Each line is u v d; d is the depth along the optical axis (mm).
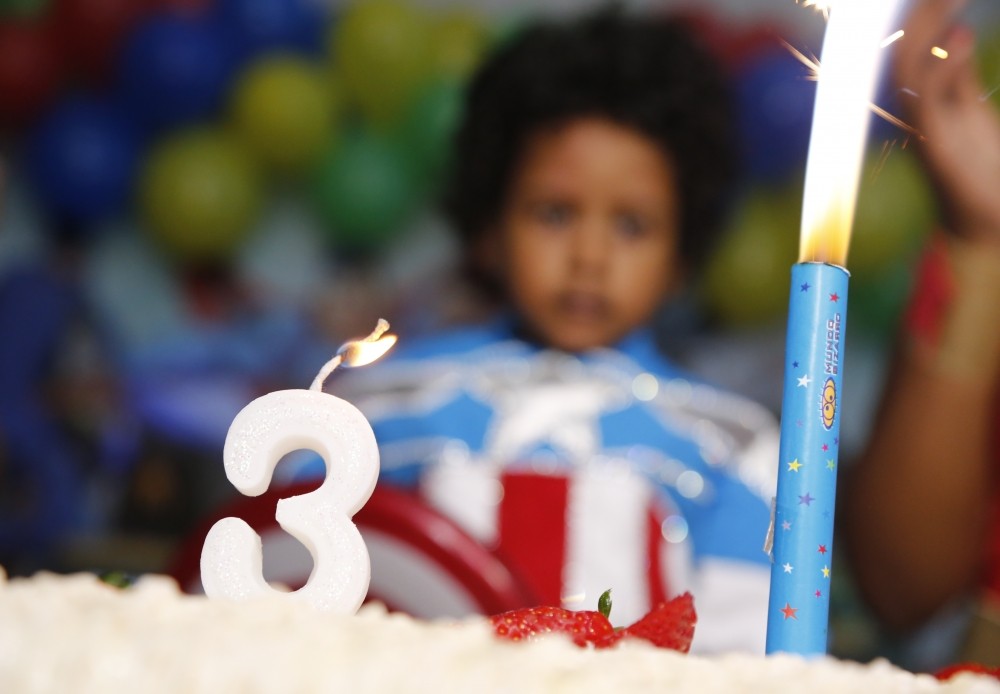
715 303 2621
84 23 2865
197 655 427
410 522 961
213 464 2266
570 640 492
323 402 544
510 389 1369
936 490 1311
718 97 1589
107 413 2662
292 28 2936
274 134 2809
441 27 2891
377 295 2992
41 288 2785
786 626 518
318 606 530
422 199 2900
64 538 2473
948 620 1564
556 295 1416
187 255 2869
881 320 2627
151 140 2916
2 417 2590
